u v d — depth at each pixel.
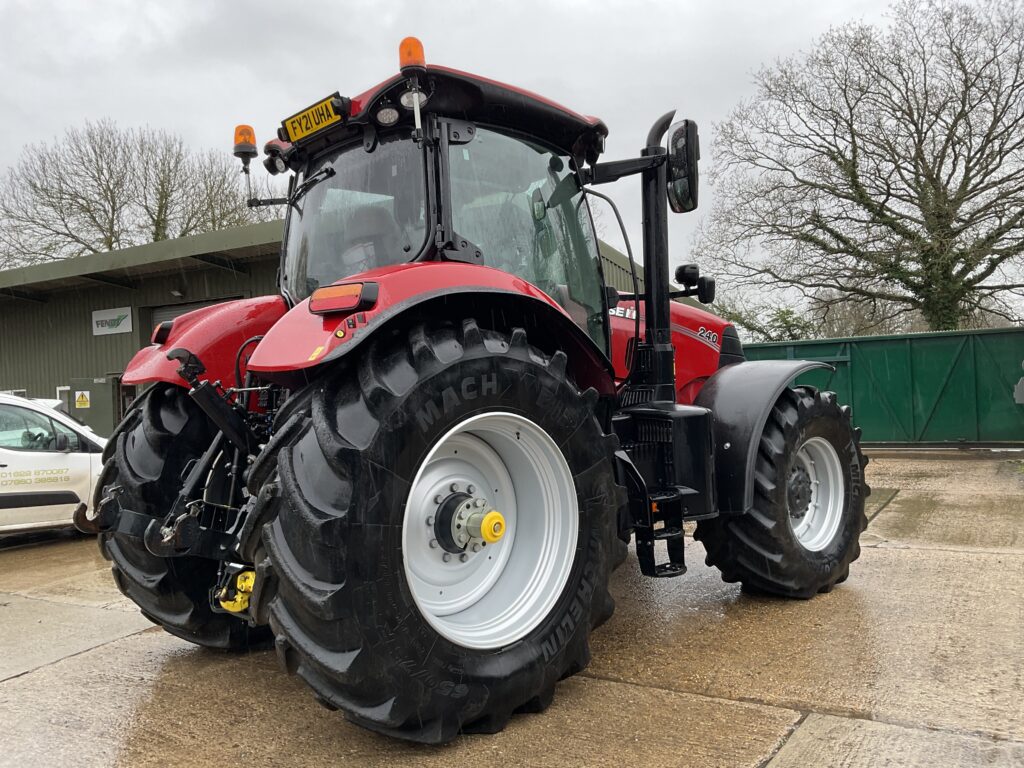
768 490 3.67
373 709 2.17
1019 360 11.62
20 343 14.46
